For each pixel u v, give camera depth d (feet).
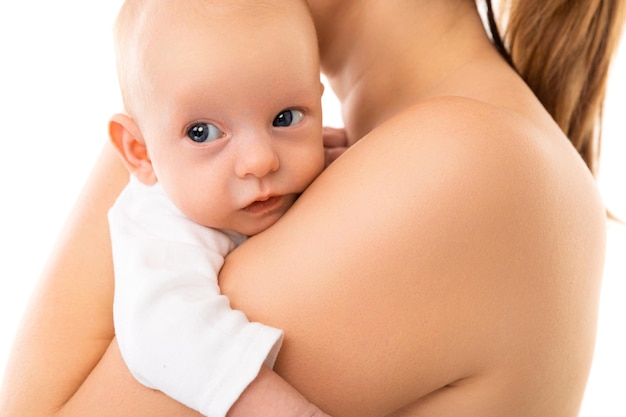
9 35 9.00
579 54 3.60
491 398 2.71
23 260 8.73
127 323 2.53
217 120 2.66
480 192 2.51
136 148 3.02
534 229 2.60
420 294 2.48
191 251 2.73
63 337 3.23
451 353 2.56
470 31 3.32
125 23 2.83
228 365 2.39
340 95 3.65
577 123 3.78
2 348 8.00
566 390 2.91
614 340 8.02
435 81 3.25
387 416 2.86
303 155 2.76
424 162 2.53
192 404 2.42
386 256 2.46
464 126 2.59
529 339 2.67
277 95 2.67
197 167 2.72
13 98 9.06
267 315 2.52
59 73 9.10
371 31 3.36
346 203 2.55
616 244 8.20
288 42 2.68
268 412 2.40
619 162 8.42
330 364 2.49
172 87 2.64
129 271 2.63
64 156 9.12
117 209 3.00
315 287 2.49
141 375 2.52
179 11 2.67
